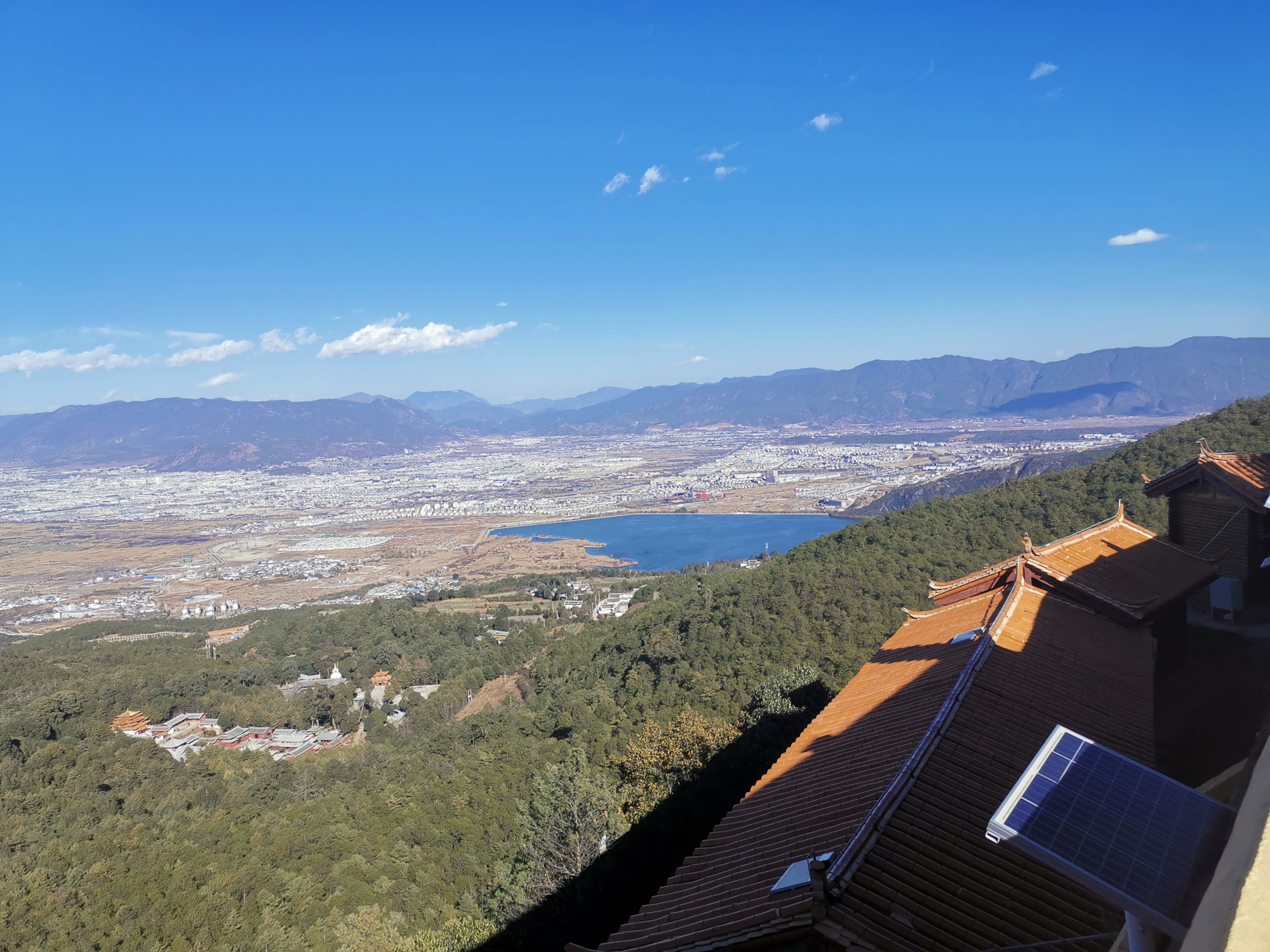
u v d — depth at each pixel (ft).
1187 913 19.08
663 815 115.44
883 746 53.98
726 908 40.37
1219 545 93.97
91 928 144.25
